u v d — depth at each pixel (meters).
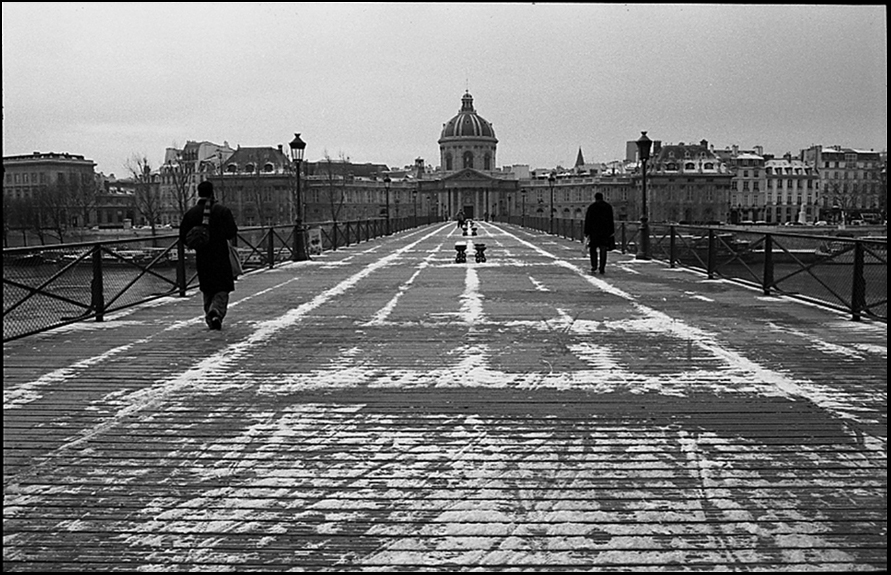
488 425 5.40
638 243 21.45
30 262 9.27
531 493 4.22
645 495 4.19
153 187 109.12
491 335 8.92
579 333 9.04
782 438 5.09
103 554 3.58
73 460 4.75
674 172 110.50
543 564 3.47
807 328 9.35
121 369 7.17
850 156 117.50
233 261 9.65
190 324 9.84
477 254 20.34
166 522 3.90
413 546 3.63
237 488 4.31
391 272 17.34
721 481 4.38
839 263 10.74
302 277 16.20
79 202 78.94
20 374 6.97
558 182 131.50
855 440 5.04
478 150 128.25
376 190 127.50
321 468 4.61
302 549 3.61
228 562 3.49
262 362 7.48
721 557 3.52
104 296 11.03
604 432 5.23
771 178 114.75
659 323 9.77
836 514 3.95
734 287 13.88
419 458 4.76
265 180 100.81
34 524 3.88
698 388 6.38
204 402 6.02
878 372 6.95
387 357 7.69
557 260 20.92
